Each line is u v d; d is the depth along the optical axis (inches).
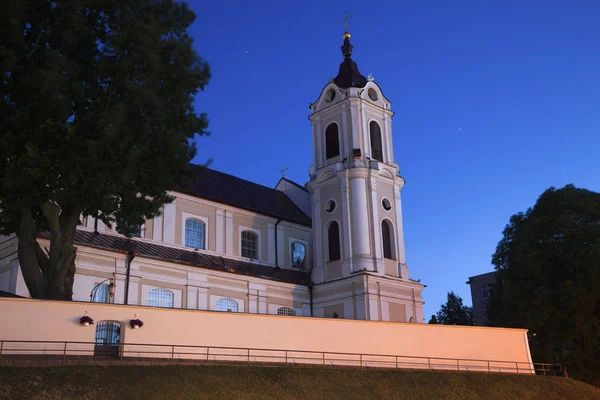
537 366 1792.6
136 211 1144.8
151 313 1138.0
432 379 1320.1
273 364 1210.0
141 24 1042.1
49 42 1026.7
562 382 1493.6
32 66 977.5
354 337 1358.3
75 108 1038.4
